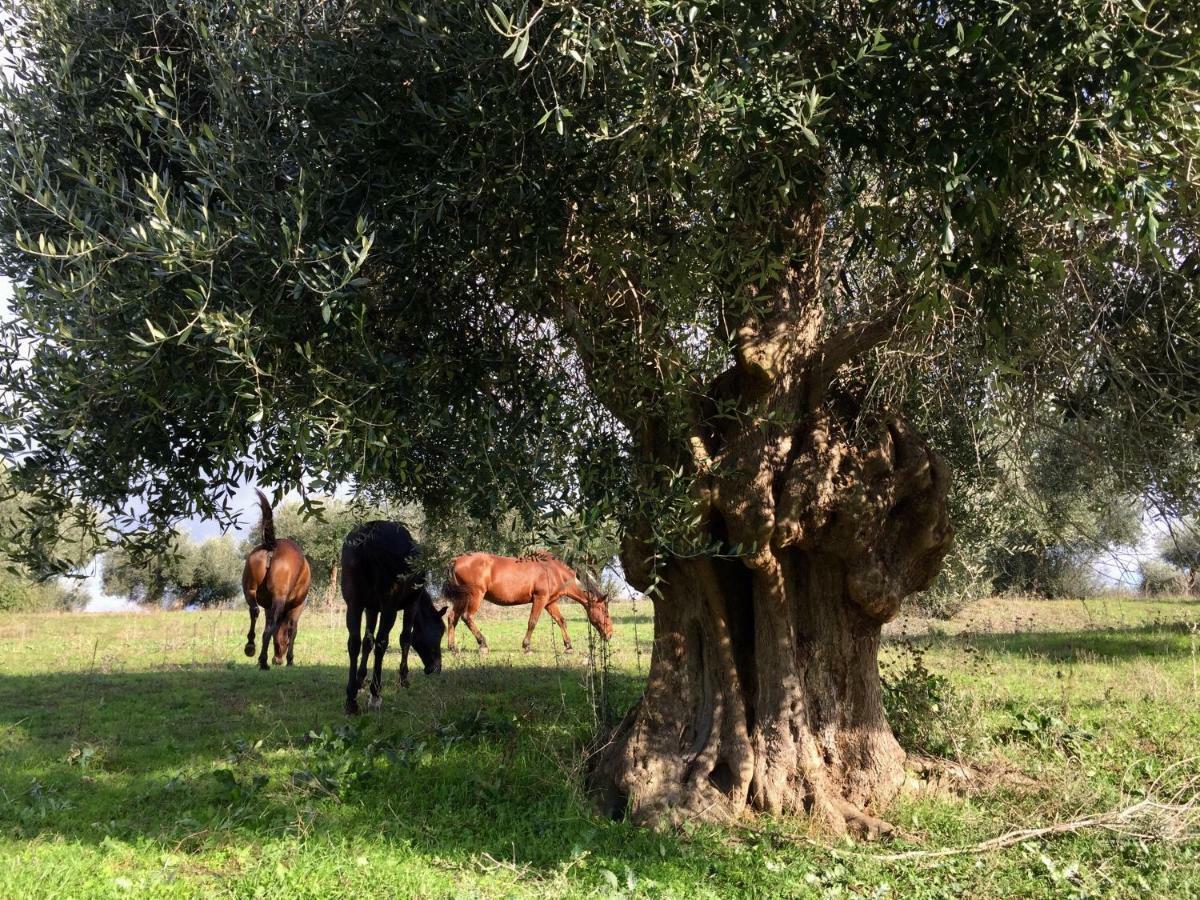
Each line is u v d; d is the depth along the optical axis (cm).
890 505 600
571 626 2017
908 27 399
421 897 437
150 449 439
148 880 455
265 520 1205
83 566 440
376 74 419
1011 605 1980
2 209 440
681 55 395
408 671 1178
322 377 400
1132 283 550
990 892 461
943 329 564
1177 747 715
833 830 553
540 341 531
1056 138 354
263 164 411
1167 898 443
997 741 744
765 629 610
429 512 661
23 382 396
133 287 385
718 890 464
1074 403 614
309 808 558
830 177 503
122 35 453
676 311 473
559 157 423
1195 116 382
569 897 435
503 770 637
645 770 602
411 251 427
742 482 574
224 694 1059
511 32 339
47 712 934
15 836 521
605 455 505
